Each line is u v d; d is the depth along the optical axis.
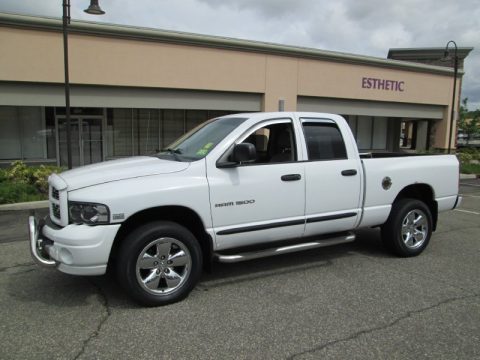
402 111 22.86
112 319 3.85
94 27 14.05
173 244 4.17
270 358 3.22
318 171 4.95
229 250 4.68
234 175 4.44
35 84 13.75
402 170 5.65
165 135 18.41
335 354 3.28
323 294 4.46
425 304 4.22
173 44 15.54
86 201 3.81
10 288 4.60
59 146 16.64
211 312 4.00
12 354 3.24
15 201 9.72
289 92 18.47
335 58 19.45
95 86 14.59
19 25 13.10
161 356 3.23
